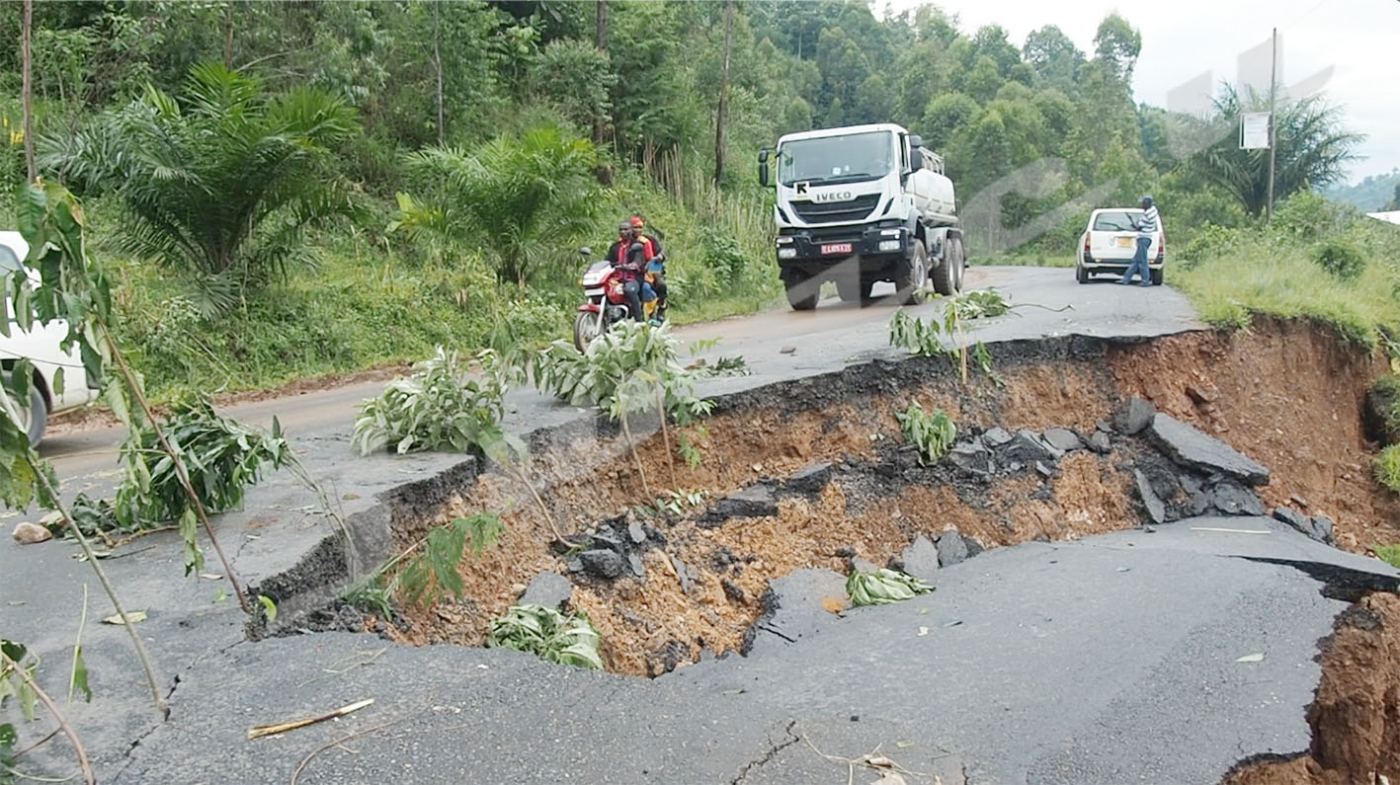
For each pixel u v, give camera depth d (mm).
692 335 14906
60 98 16406
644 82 26938
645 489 8070
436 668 4344
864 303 18062
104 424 10898
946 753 4078
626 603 6977
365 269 17188
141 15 17359
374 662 4395
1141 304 14406
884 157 16141
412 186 19938
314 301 15133
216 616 4770
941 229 17281
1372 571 7691
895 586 7820
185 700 4004
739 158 27594
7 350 8930
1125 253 16016
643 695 4195
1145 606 6594
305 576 5320
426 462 6973
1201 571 7453
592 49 25641
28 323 3922
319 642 4598
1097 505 10398
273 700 4020
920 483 9586
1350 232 20500
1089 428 11391
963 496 9609
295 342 14234
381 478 6578
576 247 19047
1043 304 14414
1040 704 4824
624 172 25672
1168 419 11477
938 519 9398
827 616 7500
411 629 5609
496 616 6188
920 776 3801
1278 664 5527
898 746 4035
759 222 24953
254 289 14578
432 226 17766
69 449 9508
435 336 15898
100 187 13781
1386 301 17422
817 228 16484
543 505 7199
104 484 7410
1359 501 13672
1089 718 4668
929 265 16984
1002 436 10531
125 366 4363
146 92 14430
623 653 6590
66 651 4410
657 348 8203
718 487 8570
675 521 8016
